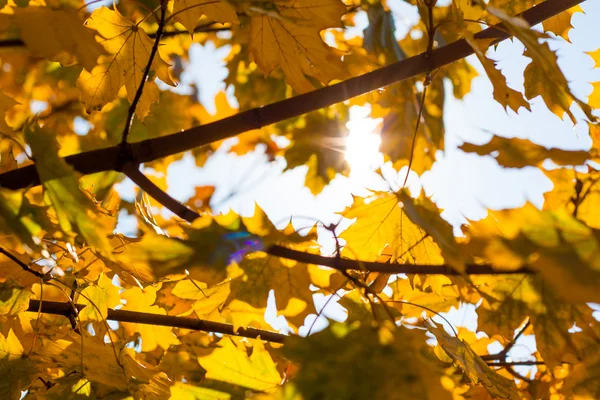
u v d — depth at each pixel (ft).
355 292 6.18
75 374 6.39
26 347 6.67
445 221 5.72
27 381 6.37
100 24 6.65
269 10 6.12
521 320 6.17
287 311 6.40
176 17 6.52
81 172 6.11
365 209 6.46
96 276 6.82
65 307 6.72
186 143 6.23
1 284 6.34
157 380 6.61
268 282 6.39
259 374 6.22
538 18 6.54
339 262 6.04
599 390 6.22
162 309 7.37
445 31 8.47
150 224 6.86
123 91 8.54
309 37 6.50
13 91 8.37
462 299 6.75
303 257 6.06
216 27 8.50
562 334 6.12
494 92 6.18
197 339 7.48
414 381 5.51
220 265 6.05
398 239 6.49
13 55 8.16
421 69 6.42
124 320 6.92
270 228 6.08
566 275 5.07
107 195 8.30
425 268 6.02
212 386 6.22
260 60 6.61
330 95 6.40
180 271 6.06
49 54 5.97
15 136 6.37
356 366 5.54
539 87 6.98
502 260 5.21
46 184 5.91
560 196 6.22
